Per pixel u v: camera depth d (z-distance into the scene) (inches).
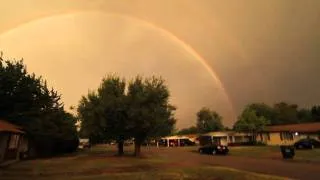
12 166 967.0
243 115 2812.5
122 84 1510.8
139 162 1120.2
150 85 1467.8
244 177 685.9
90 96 1508.4
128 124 1397.6
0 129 933.2
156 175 732.7
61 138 1664.6
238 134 2864.2
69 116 1772.9
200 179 671.1
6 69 1451.8
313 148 1803.6
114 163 1079.0
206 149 1713.8
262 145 2591.0
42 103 1528.1
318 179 644.1
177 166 962.7
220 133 2883.9
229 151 1857.8
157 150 2204.7
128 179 669.9
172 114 1482.5
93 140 1576.0
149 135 1455.5
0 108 1402.6
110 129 1472.7
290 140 2417.6
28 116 1432.1
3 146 1090.1
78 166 968.3
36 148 1573.6
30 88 1469.0
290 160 1144.2
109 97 1446.9
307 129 2290.8
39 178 688.4
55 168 908.6
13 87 1434.5
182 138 3348.9
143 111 1391.5
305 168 864.9
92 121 1469.0
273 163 1043.3
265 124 2778.1
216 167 914.1
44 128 1481.3
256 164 1019.9
